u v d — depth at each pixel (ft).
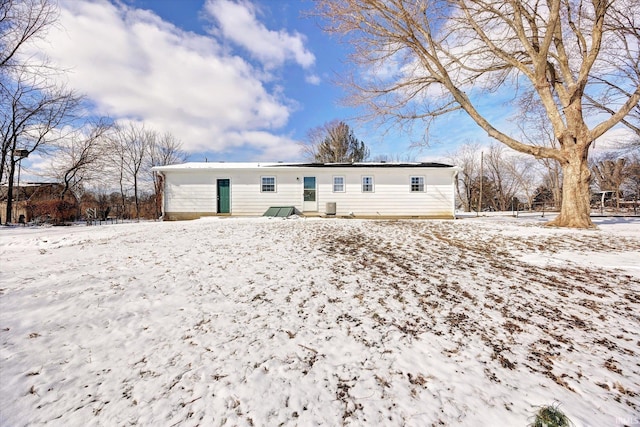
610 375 7.66
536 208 114.11
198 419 5.99
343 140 105.19
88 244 24.52
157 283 13.78
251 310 11.14
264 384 7.05
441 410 6.35
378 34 33.42
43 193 68.80
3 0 45.01
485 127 33.91
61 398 6.51
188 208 53.47
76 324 9.77
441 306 11.78
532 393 6.93
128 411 6.15
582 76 31.58
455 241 25.08
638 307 11.73
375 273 15.87
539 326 10.25
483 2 32.12
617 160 94.22
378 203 53.93
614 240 23.89
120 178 89.30
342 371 7.64
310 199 54.03
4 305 10.93
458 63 37.88
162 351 8.36
